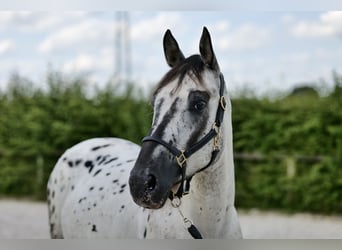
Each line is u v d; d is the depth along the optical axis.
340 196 7.23
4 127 8.80
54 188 3.39
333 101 7.37
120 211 2.71
